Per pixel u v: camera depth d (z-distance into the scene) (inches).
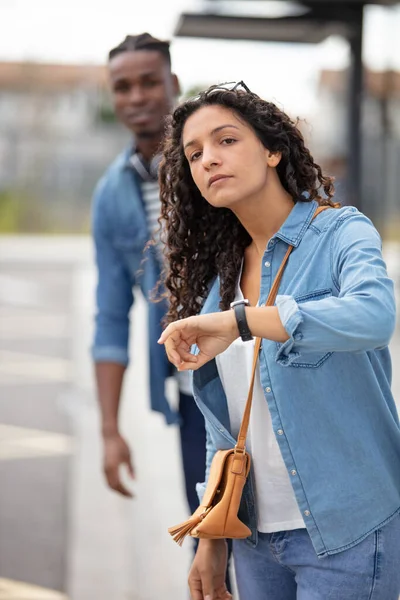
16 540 212.7
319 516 93.5
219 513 96.7
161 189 107.0
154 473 257.6
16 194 1653.5
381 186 430.9
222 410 102.4
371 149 485.7
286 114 97.4
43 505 238.2
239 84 96.7
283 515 98.0
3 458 284.5
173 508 225.8
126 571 192.9
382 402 94.7
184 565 189.9
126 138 2044.8
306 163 98.2
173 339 83.8
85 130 2034.9
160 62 151.1
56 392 385.7
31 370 438.9
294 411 93.4
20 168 1756.9
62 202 1710.1
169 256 108.4
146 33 152.1
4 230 1521.9
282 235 95.1
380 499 94.0
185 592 176.9
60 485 255.6
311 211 95.7
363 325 79.2
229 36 302.7
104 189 151.3
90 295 738.2
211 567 107.0
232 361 99.2
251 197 96.7
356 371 93.4
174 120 98.3
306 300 91.6
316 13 299.7
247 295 102.7
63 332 560.1
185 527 98.3
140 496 240.4
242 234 104.0
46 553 205.0
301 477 93.7
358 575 93.6
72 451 291.9
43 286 799.7
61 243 1291.8
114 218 150.3
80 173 1768.0
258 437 98.5
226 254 103.6
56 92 2015.3
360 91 310.3
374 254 86.6
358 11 301.9
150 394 146.4
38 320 610.2
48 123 1803.6
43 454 288.5
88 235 1485.0
